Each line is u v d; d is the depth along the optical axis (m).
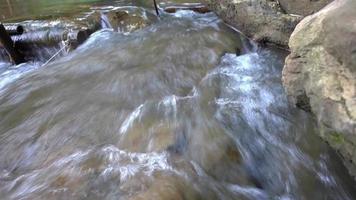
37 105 5.07
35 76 6.05
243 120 4.24
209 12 8.00
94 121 4.46
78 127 4.39
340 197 3.40
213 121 4.21
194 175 3.35
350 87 2.57
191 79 5.32
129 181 3.25
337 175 3.51
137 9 8.59
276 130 4.11
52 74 6.03
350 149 2.68
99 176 3.39
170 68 5.68
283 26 5.62
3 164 3.95
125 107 4.71
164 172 3.35
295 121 4.21
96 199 3.10
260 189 3.45
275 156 3.78
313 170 3.62
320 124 2.93
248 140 3.93
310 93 2.99
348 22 2.62
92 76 5.77
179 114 4.38
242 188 3.39
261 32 6.05
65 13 9.07
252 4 6.07
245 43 6.43
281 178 3.58
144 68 5.76
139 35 7.24
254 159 3.72
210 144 3.81
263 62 5.76
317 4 5.04
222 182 3.40
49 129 4.43
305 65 3.02
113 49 6.72
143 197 2.98
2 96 5.51
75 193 3.21
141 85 5.26
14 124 4.68
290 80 3.21
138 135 4.03
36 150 4.08
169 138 3.89
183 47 6.36
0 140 4.36
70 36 7.31
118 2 9.90
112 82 5.46
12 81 6.19
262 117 4.30
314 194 3.43
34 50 7.62
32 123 4.63
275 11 5.74
